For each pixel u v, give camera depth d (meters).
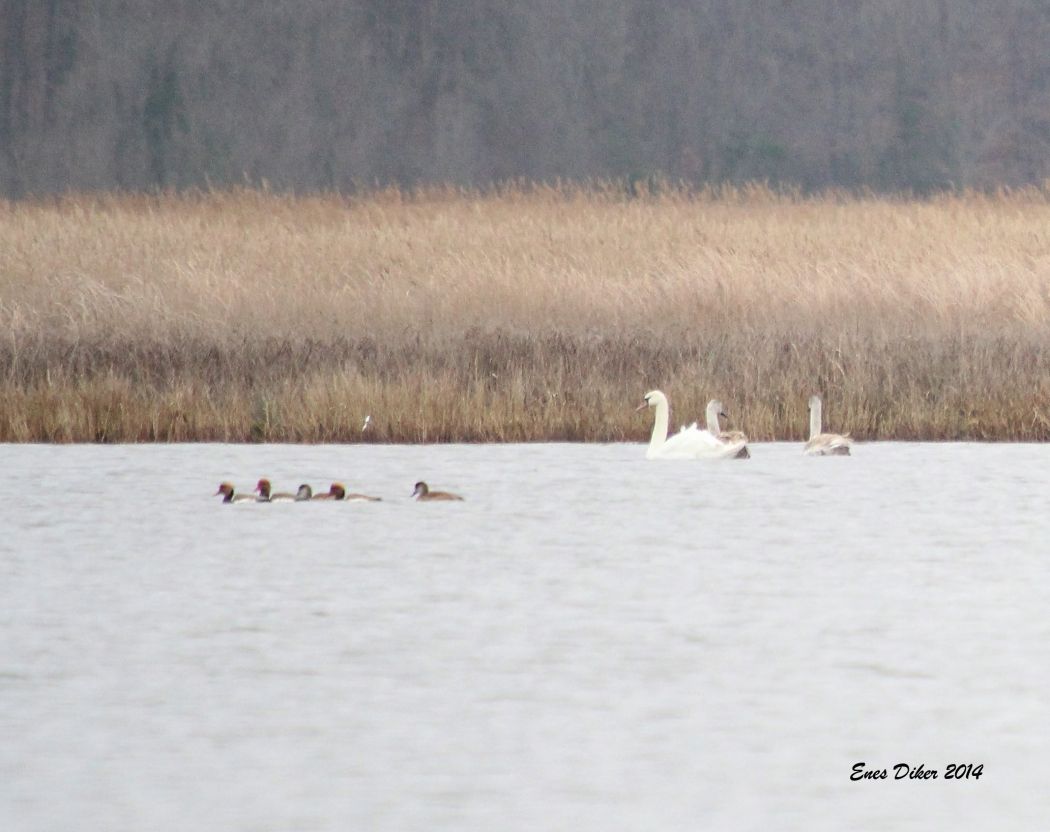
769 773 8.40
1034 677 9.89
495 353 21.75
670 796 8.11
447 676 9.91
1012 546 13.73
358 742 8.81
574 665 10.12
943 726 9.05
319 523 14.70
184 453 18.94
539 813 7.91
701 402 20.72
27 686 9.70
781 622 11.16
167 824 7.79
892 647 10.52
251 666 10.09
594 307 24.47
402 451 19.23
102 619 11.20
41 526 14.52
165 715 9.20
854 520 14.85
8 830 7.71
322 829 7.72
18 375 20.84
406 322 23.66
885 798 8.09
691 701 9.45
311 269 27.06
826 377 21.25
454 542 13.86
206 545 13.71
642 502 15.77
